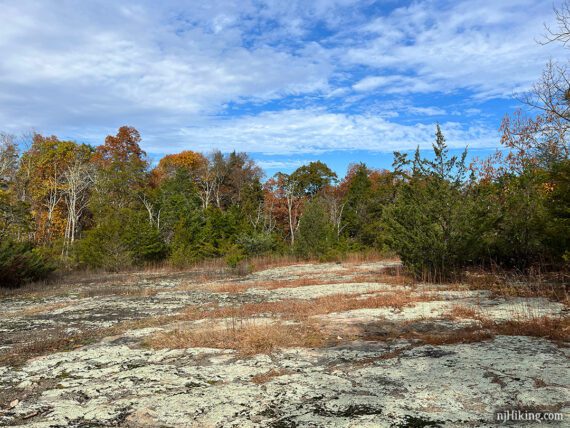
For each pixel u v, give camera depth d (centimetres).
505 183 1717
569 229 1105
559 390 426
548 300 926
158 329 796
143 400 446
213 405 425
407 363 534
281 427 371
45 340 741
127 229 2667
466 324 744
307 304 1001
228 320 846
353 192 4706
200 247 2781
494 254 1470
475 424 363
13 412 427
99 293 1416
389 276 1532
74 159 4628
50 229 4403
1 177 3634
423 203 1354
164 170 6197
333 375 502
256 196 5494
